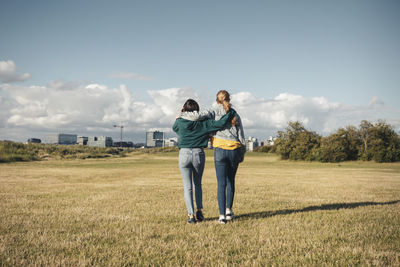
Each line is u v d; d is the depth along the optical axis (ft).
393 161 156.15
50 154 153.48
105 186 34.24
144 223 13.78
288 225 13.33
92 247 9.82
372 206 19.08
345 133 167.73
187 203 14.07
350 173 69.41
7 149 131.54
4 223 13.55
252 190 30.30
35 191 28.45
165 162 139.33
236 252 9.55
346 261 8.49
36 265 8.11
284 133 187.42
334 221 14.17
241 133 14.42
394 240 10.77
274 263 8.32
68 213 16.47
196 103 14.71
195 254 9.16
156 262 8.48
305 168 100.73
